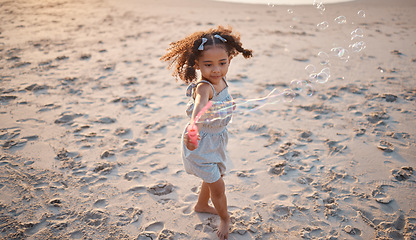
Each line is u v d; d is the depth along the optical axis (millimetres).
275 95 5094
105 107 4609
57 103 4668
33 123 4094
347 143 3740
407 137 3846
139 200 2854
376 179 3129
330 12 11812
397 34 8766
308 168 3305
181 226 2584
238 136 3920
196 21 10094
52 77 5641
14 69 5945
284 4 13164
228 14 11305
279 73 6043
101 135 3889
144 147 3666
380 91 5184
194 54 2031
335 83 5547
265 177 3174
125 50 7262
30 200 2812
